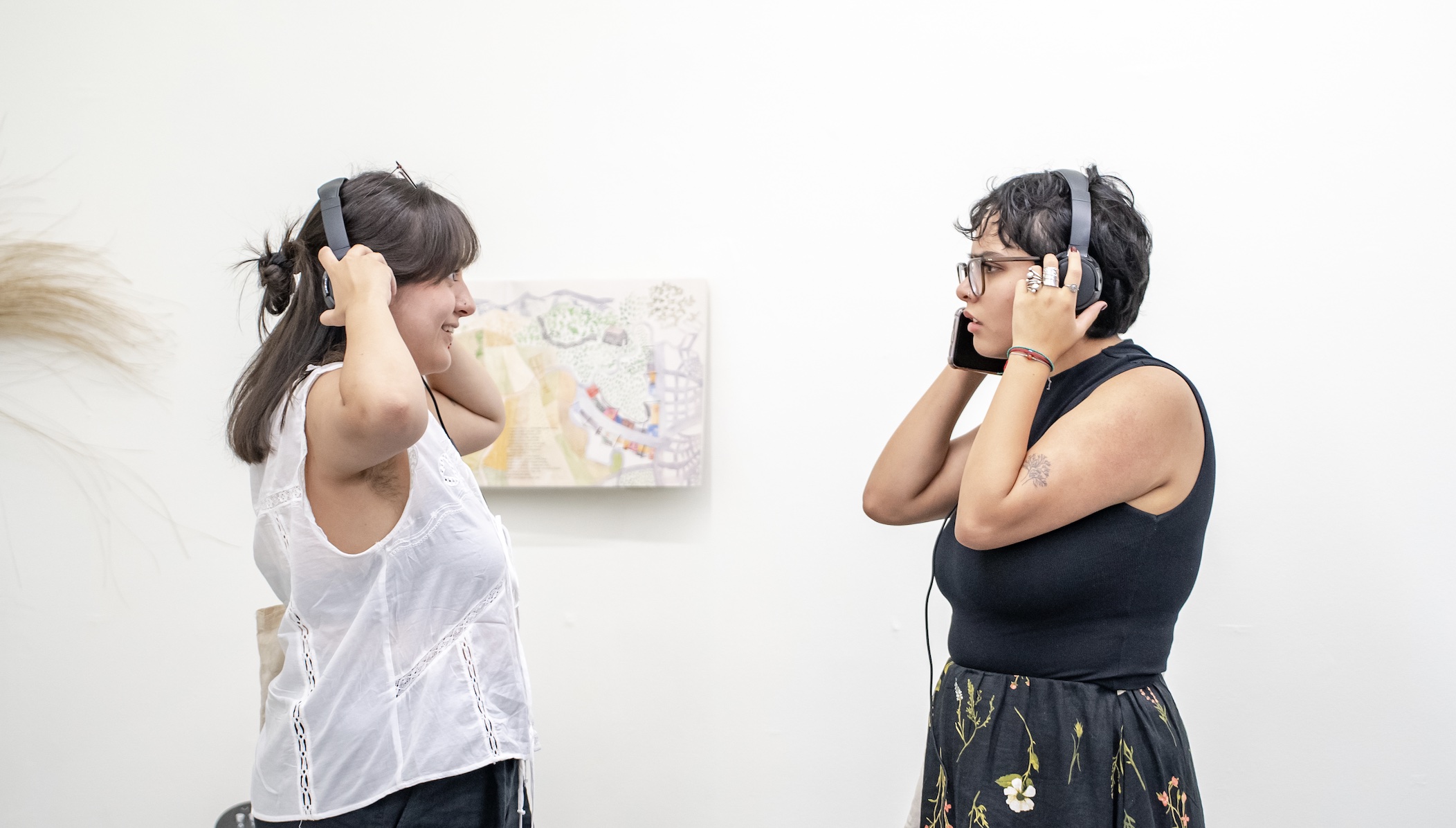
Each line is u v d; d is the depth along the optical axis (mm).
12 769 2021
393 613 1048
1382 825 1771
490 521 1145
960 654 1214
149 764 2020
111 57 2072
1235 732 1812
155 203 2057
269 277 1138
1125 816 1072
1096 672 1108
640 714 1971
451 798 1047
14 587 2031
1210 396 1825
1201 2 1847
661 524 1974
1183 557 1127
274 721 1055
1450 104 1771
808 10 1959
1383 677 1771
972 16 1915
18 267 2027
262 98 2061
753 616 1950
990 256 1175
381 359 949
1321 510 1793
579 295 1965
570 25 2016
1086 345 1197
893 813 1911
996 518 1071
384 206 1072
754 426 1955
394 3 2049
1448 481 1757
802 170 1956
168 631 2023
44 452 2035
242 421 1067
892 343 1925
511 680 1109
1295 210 1811
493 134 2027
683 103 1988
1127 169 1858
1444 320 1765
